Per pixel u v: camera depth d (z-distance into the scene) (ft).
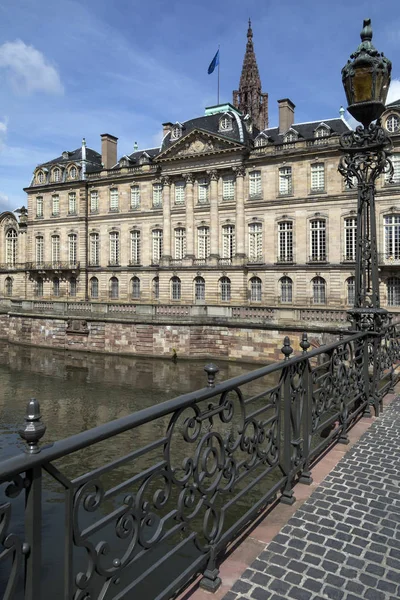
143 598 32.94
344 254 157.89
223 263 178.70
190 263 184.96
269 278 170.50
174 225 191.93
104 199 213.66
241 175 174.70
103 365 130.31
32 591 9.04
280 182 169.58
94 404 92.94
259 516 18.11
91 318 149.07
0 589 31.58
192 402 13.37
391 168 30.66
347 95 30.68
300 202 164.86
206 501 14.57
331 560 15.33
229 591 13.79
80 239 217.56
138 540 12.00
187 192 185.88
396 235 148.87
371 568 14.93
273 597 13.56
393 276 147.54
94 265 216.74
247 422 16.88
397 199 147.74
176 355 137.08
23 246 251.80
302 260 164.35
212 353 136.77
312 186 163.73
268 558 15.40
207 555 14.03
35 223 233.35
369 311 30.86
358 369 29.53
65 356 143.33
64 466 59.77
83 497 10.45
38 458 8.87
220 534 15.07
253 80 302.86
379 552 15.79
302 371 21.18
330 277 159.63
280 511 18.51
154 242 200.54
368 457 23.82
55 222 226.38
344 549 15.94
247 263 173.68
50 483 54.08
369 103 29.66
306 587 13.99
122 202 208.03
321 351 22.61
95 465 60.13
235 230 176.45
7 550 8.55
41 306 163.43
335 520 17.83
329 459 23.59
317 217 161.99
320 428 22.76
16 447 68.90
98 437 10.22
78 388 105.81
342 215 157.79
